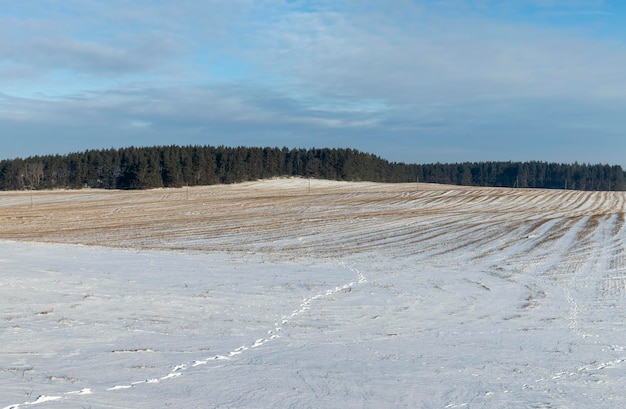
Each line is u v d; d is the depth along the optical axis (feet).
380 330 39.40
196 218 165.37
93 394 24.14
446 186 330.13
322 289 54.44
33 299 42.34
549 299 54.24
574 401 25.57
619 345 36.91
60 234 128.77
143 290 48.78
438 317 44.65
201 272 61.77
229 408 23.24
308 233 125.39
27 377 25.95
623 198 232.73
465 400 25.22
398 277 65.46
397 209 189.57
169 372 27.76
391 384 27.12
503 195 245.65
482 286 61.05
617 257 87.15
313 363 30.37
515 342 37.09
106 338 33.63
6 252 70.79
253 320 40.50
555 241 108.78
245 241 111.86
